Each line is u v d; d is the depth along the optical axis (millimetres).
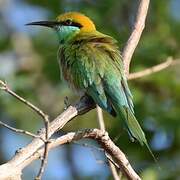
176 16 15391
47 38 16812
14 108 15969
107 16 15016
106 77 10047
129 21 14852
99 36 10773
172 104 13703
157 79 13609
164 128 13211
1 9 17859
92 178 14438
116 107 9906
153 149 13117
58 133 14391
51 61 15289
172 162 13078
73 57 10430
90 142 12000
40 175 7145
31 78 15711
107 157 8609
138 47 14469
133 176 8336
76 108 9016
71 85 10508
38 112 7219
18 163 7477
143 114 13383
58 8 15609
